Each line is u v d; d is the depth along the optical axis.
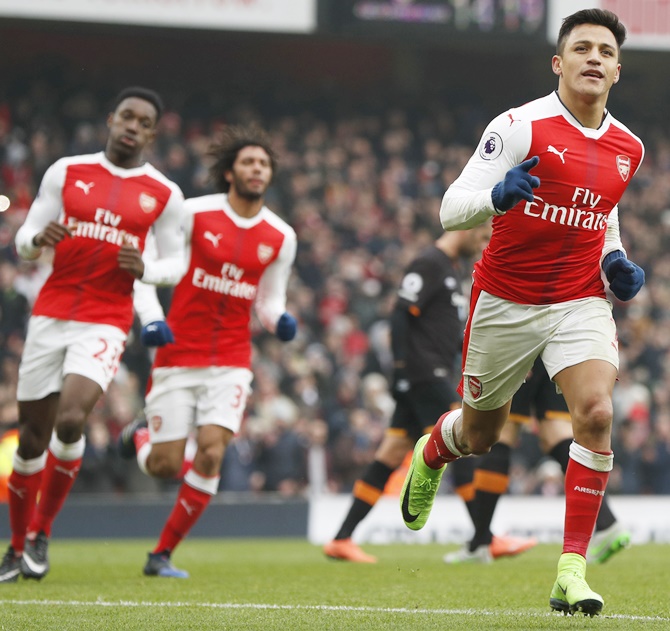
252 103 44.97
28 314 31.17
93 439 24.59
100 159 12.73
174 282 12.86
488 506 15.66
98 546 20.00
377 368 32.44
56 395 12.41
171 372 13.73
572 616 9.20
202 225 13.72
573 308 8.95
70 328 12.27
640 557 17.27
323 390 31.20
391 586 12.10
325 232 37.19
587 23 8.91
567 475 8.92
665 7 41.03
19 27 42.31
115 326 12.46
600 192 8.88
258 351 31.66
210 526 22.72
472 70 47.69
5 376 29.14
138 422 14.95
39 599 10.61
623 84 47.75
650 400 32.75
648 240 41.22
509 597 10.90
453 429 9.65
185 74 45.66
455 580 12.85
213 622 8.86
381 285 36.53
